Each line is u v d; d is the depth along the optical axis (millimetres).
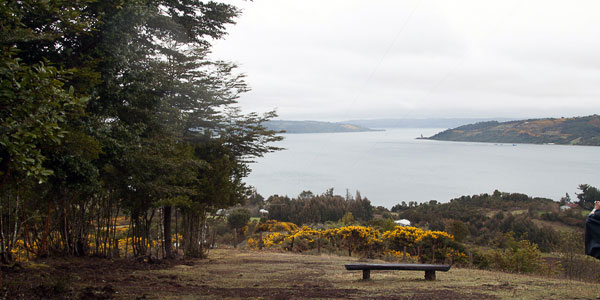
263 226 34156
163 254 14156
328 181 154125
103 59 7910
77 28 6301
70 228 11430
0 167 4836
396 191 129500
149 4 10578
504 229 46438
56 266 8742
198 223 15438
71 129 6840
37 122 4457
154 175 10891
